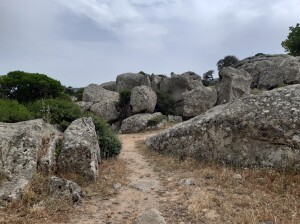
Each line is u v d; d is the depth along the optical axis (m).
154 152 16.97
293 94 12.91
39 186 9.70
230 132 12.99
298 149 11.18
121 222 8.38
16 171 10.09
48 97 30.31
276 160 11.57
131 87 40.06
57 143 12.46
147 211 8.23
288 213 8.38
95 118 16.95
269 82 39.41
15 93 29.48
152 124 28.98
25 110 18.75
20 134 11.61
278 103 12.68
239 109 13.40
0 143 10.83
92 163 11.49
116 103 33.34
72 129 13.09
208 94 31.88
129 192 10.81
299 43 56.31
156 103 33.69
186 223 8.17
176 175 12.61
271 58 45.41
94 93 36.09
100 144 15.22
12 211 8.45
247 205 9.02
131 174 13.28
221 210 8.77
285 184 10.31
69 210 8.87
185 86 35.34
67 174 11.20
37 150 11.14
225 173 11.81
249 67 44.16
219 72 34.28
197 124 14.45
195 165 13.43
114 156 15.83
